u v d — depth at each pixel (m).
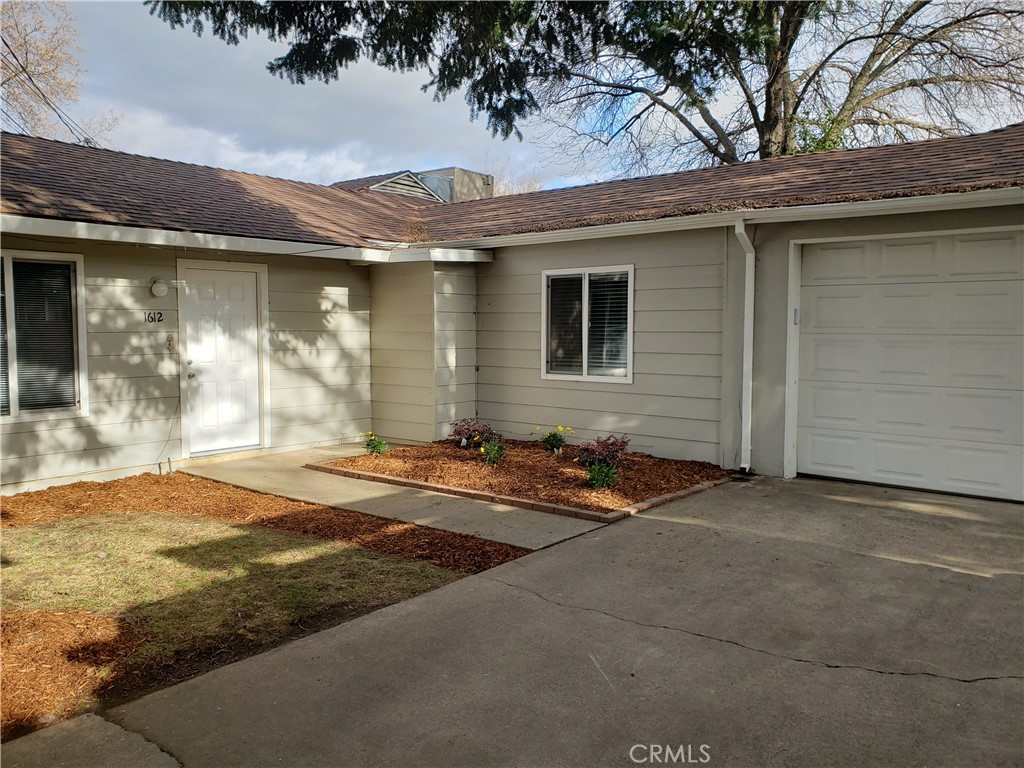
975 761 2.65
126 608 4.13
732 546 5.20
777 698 3.10
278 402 9.34
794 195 7.27
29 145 9.28
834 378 7.23
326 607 4.16
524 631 3.79
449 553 5.14
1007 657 3.46
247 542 5.43
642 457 8.22
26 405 7.11
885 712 2.98
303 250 8.62
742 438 7.56
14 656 3.52
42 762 2.66
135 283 7.87
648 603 4.17
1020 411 6.27
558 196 11.42
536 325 9.43
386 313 10.12
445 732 2.85
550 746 2.76
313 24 6.11
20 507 6.48
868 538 5.37
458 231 10.45
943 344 6.61
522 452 8.59
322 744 2.78
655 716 2.97
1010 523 5.71
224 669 3.39
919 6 17.06
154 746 2.77
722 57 7.05
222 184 10.49
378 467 7.97
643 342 8.39
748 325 7.45
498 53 6.69
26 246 6.98
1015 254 6.20
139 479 7.71
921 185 6.43
